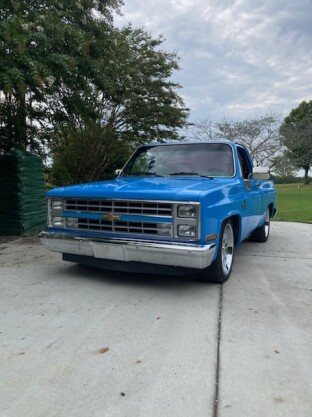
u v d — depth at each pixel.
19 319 3.61
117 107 13.91
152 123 15.34
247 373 2.70
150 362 2.83
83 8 7.21
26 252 6.51
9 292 4.38
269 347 3.08
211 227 4.19
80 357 2.90
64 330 3.37
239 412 2.29
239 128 29.00
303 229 9.51
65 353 2.96
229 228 4.97
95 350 3.01
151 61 14.85
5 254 6.36
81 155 10.71
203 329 3.41
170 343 3.14
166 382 2.57
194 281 4.88
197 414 2.26
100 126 11.45
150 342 3.15
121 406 2.32
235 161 5.51
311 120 34.66
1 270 5.34
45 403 2.34
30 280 4.86
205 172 5.48
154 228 4.23
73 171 10.91
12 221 8.15
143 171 5.79
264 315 3.75
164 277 5.04
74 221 4.73
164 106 15.46
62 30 6.17
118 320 3.60
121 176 5.92
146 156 5.97
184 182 4.81
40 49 6.04
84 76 7.36
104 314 3.74
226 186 4.77
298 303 4.11
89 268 5.45
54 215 4.88
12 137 9.43
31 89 7.36
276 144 29.38
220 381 2.59
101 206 4.50
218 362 2.84
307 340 3.22
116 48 8.61
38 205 8.80
